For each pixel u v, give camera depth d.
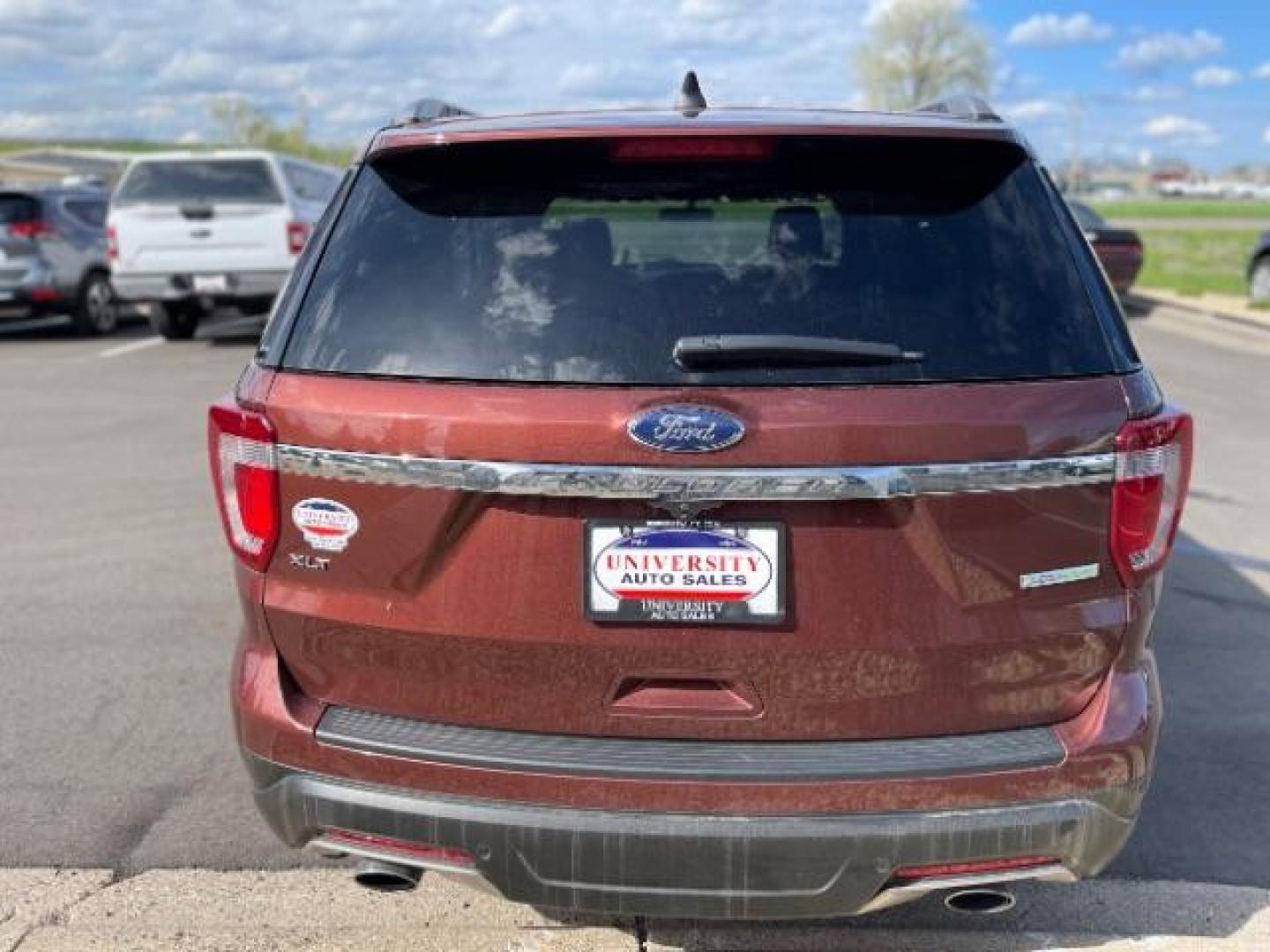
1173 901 3.21
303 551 2.53
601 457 2.32
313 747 2.53
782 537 2.33
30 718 4.28
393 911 3.17
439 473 2.38
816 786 2.36
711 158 2.64
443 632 2.45
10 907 3.17
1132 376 2.45
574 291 2.48
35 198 14.95
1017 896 3.24
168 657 4.84
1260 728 4.23
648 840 2.39
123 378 11.98
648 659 2.40
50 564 6.00
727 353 2.33
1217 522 6.82
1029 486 2.34
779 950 3.02
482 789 2.44
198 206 13.73
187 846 3.47
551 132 2.61
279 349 2.58
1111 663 2.49
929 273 2.48
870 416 2.29
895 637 2.37
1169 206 86.94
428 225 2.62
